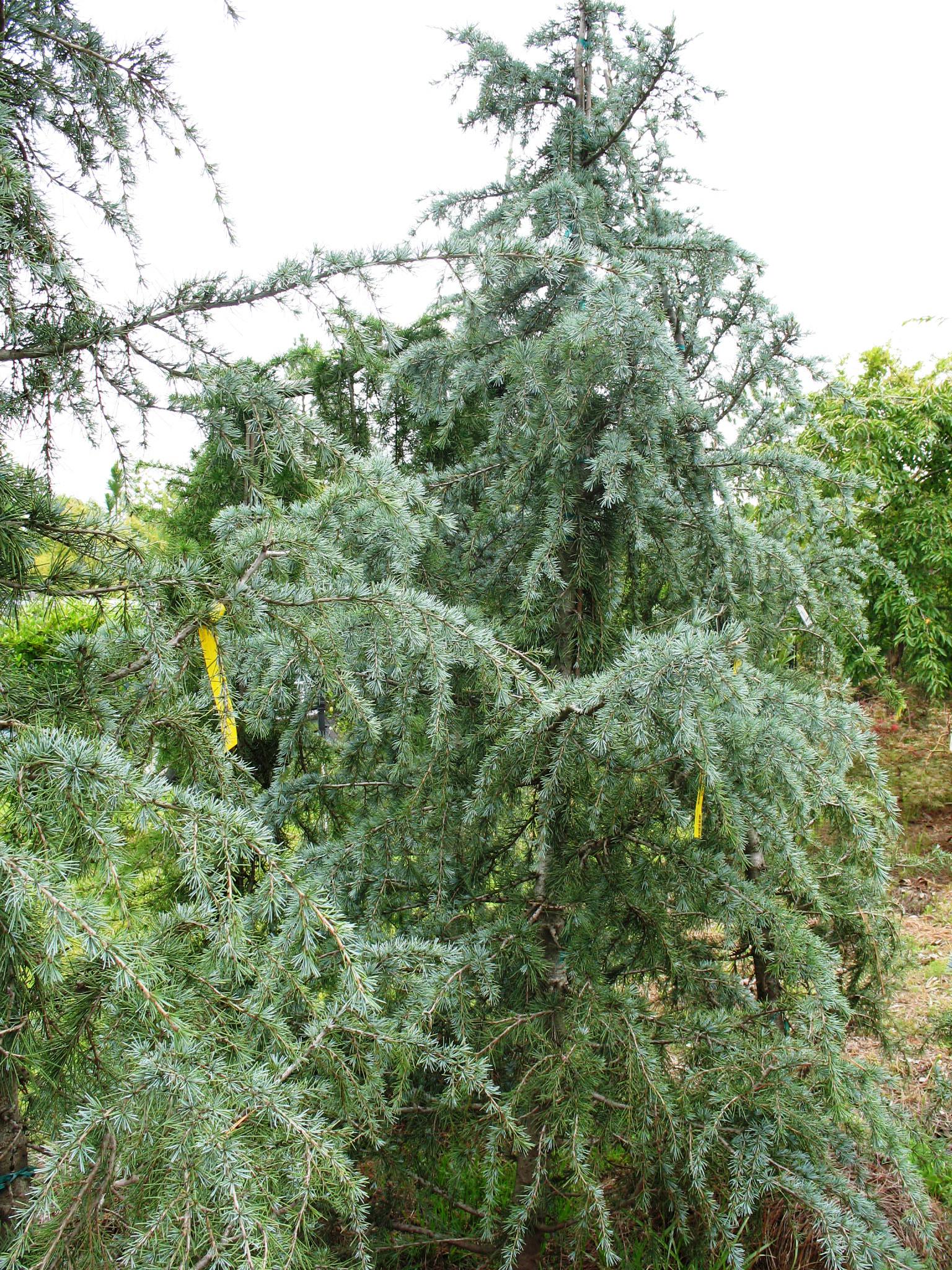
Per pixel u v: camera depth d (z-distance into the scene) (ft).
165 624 4.81
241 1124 3.74
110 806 3.76
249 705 6.62
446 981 5.95
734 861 7.35
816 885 6.66
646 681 5.30
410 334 11.09
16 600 4.73
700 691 5.26
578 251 6.59
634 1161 6.59
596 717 5.79
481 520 7.43
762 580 8.06
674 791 6.88
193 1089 3.46
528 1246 6.84
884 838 7.39
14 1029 3.72
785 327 7.75
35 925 3.52
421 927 6.97
